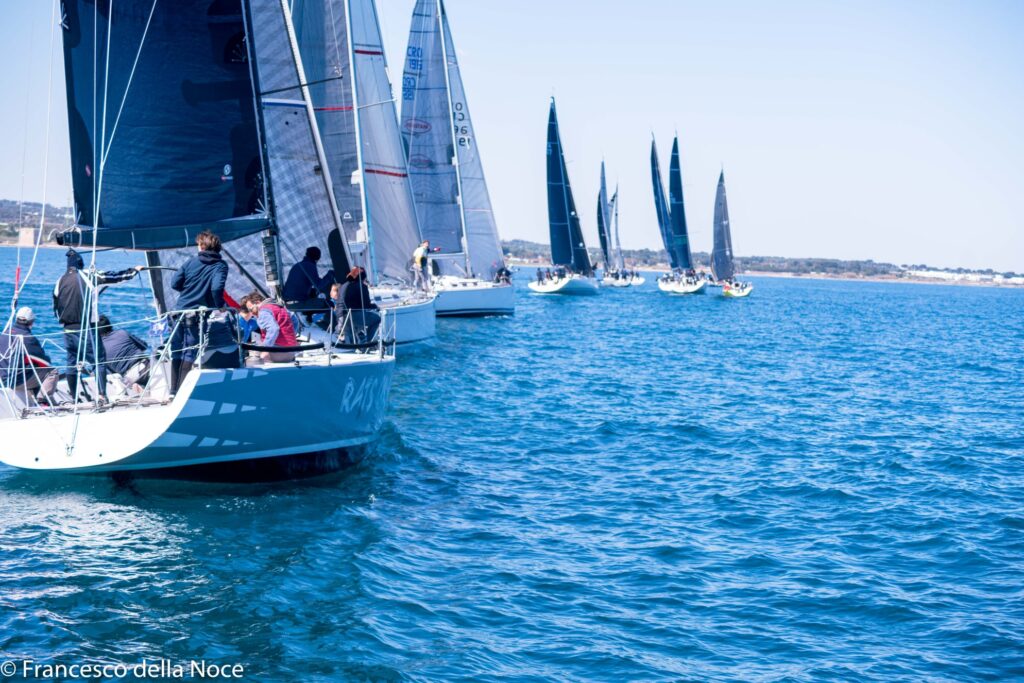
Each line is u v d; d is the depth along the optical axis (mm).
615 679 7820
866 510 13180
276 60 15633
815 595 9859
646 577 10203
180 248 13578
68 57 11734
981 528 12445
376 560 10094
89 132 11883
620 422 19641
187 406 11133
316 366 12078
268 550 10133
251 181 12695
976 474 15789
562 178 81688
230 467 12062
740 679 7922
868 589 10062
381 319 14797
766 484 14547
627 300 82500
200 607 8633
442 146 45375
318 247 16234
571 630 8742
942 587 10180
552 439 17547
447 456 15453
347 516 11492
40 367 12109
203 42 12289
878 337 51719
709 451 17047
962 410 23750
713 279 98500
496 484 13797
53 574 9148
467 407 20547
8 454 11781
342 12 24172
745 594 9836
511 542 11117
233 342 11633
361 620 8594
